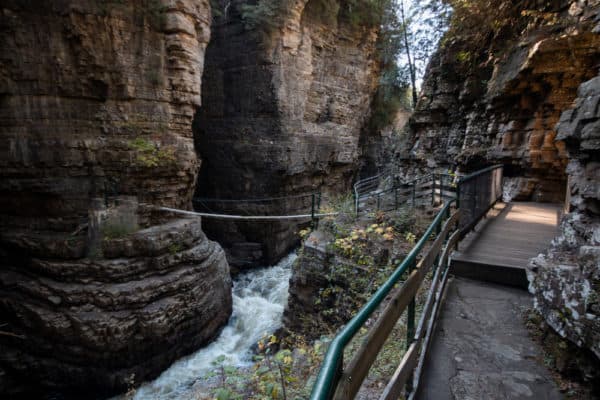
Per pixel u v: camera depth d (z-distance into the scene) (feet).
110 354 31.01
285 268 63.31
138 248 34.94
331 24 73.26
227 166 67.67
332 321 23.08
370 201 37.17
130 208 36.50
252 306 48.67
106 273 33.09
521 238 21.71
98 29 36.35
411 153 58.39
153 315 32.53
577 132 12.21
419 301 15.17
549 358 10.56
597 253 9.51
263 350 30.40
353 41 80.53
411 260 7.95
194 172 46.01
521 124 38.27
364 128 99.76
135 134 39.55
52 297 32.07
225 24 65.36
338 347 4.11
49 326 30.99
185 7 41.11
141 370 32.58
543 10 36.94
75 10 34.96
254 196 65.72
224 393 9.25
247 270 63.41
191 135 45.93
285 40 62.49
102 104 38.19
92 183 37.83
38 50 35.29
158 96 40.88
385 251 22.59
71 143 36.65
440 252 14.69
